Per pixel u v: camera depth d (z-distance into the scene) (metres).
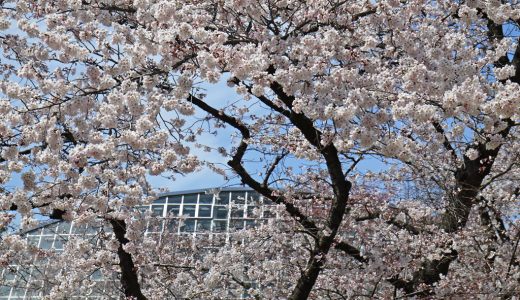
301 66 5.61
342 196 6.80
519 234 7.67
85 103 5.55
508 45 6.62
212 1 6.39
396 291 7.86
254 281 9.20
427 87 5.33
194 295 8.68
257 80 5.46
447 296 7.30
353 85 5.89
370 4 6.44
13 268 9.03
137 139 5.65
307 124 6.33
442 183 8.38
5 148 5.58
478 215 9.12
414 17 6.91
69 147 6.59
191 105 6.07
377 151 6.57
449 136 7.80
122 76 6.16
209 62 5.15
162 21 5.46
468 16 6.08
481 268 8.23
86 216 6.49
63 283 7.99
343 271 8.13
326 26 6.29
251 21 6.41
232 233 9.80
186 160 6.84
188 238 11.16
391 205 9.09
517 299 7.38
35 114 5.98
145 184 7.86
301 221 8.09
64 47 5.68
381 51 7.25
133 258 8.34
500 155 9.68
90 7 6.38
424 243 7.88
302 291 6.77
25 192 5.82
